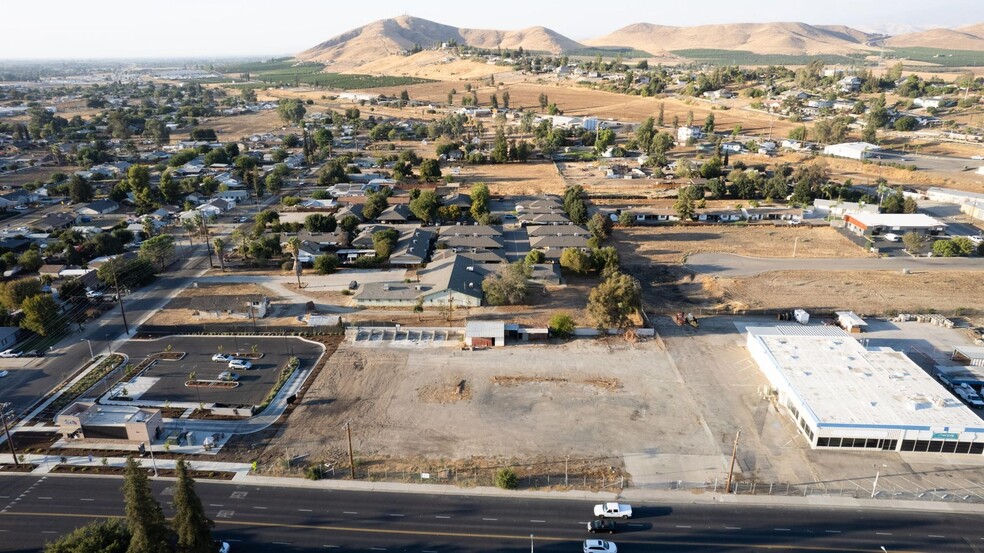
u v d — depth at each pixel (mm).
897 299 109438
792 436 70250
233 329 98250
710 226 157000
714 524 57594
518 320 100438
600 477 63781
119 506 60156
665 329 97875
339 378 83125
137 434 69438
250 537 56062
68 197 183375
